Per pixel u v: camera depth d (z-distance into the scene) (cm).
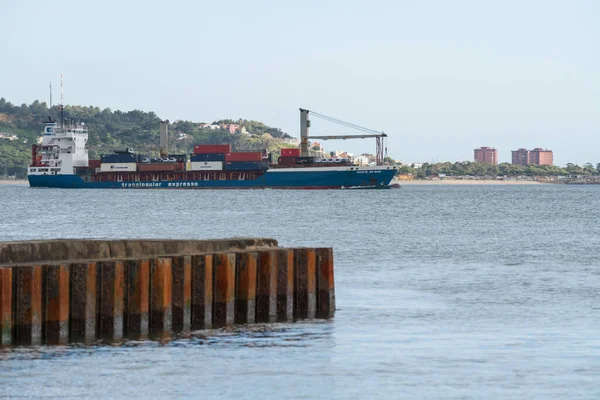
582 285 14775
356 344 9625
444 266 17662
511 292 13875
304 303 10431
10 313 8238
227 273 9575
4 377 7950
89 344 8619
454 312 11888
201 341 9362
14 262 8719
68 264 8538
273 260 10019
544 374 8512
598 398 7756
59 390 7694
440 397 7750
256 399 7625
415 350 9456
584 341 10000
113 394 7650
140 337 8956
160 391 7762
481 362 8962
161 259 9075
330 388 7969
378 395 7788
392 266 17588
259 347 9250
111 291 8756
